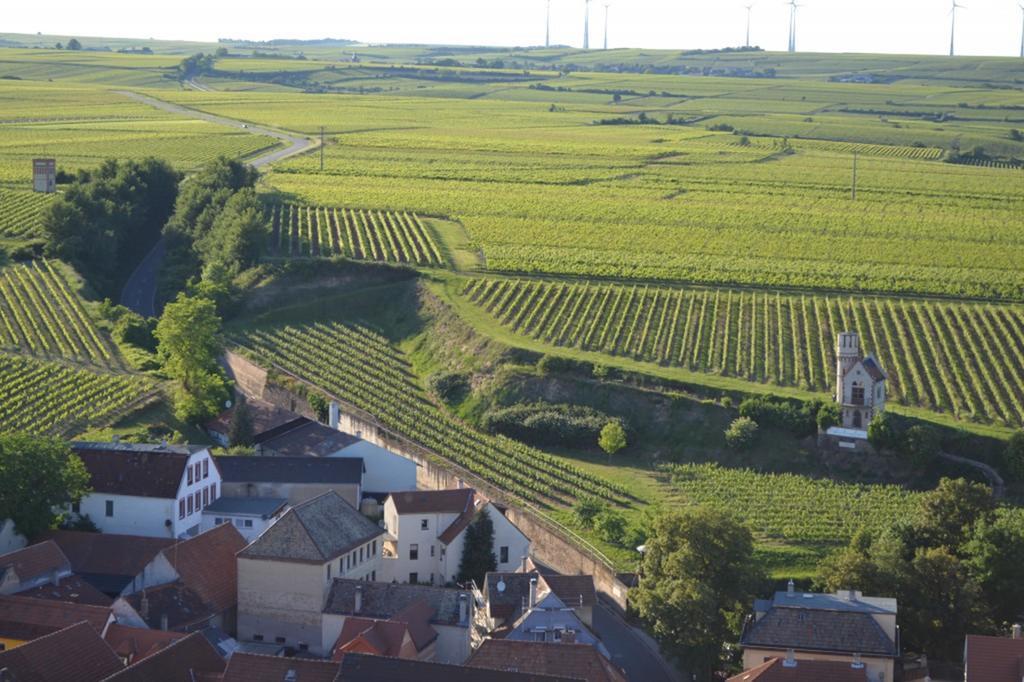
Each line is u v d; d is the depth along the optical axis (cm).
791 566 18262
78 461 17050
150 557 15775
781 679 13000
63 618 13825
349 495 19350
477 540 17875
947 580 15438
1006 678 12900
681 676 15500
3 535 15875
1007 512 19075
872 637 14288
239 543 16300
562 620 14975
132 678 12181
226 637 14912
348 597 15312
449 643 14862
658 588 15538
